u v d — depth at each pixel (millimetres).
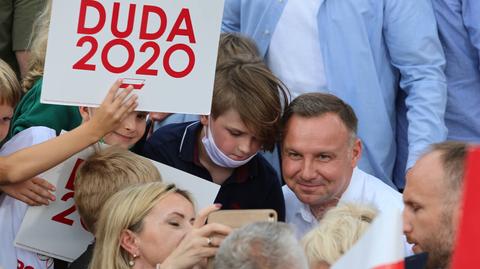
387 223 6051
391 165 13664
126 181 10055
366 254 6203
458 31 13859
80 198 10156
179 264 8820
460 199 7832
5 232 10781
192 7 10164
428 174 8016
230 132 10516
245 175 11227
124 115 10172
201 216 8977
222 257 7434
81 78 10156
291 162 10516
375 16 13453
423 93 13383
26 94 11711
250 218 9133
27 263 10750
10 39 16297
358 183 10945
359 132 13398
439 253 8023
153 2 10125
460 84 13961
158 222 9141
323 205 10797
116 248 9156
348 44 13336
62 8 10070
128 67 10180
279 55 13547
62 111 11500
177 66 10234
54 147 10148
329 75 13383
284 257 7285
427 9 13633
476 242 5781
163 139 11367
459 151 8000
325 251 8094
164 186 9328
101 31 10125
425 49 13484
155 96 10234
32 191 10484
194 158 11164
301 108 10445
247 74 10461
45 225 10617
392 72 13742
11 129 11773
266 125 10406
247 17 13758
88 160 10297
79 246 10688
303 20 13422
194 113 10266
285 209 11484
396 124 13961
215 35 10211
